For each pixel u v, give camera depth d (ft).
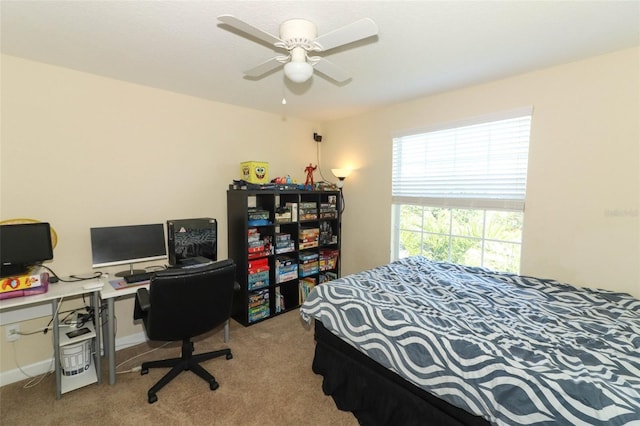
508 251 8.61
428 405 4.85
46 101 7.16
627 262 6.61
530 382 3.80
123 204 8.41
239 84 8.53
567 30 5.60
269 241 10.41
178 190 9.45
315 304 6.77
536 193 7.75
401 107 10.51
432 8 4.86
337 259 12.59
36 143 7.09
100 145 7.97
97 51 6.48
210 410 6.05
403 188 10.75
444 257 10.04
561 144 7.32
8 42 6.08
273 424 5.70
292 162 12.55
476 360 4.32
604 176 6.79
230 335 9.26
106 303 7.76
